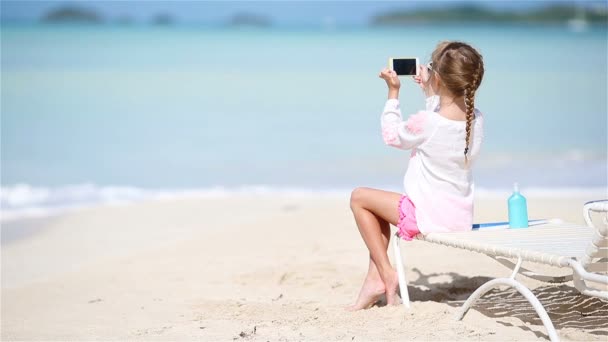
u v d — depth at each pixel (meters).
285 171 14.32
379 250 5.26
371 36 66.19
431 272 6.63
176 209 11.19
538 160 14.93
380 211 5.18
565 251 4.21
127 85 28.73
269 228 8.87
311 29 81.19
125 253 8.53
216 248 8.14
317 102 24.56
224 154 16.20
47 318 5.88
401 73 5.24
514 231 4.98
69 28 64.31
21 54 39.12
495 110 22.61
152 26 75.56
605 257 4.06
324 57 41.41
